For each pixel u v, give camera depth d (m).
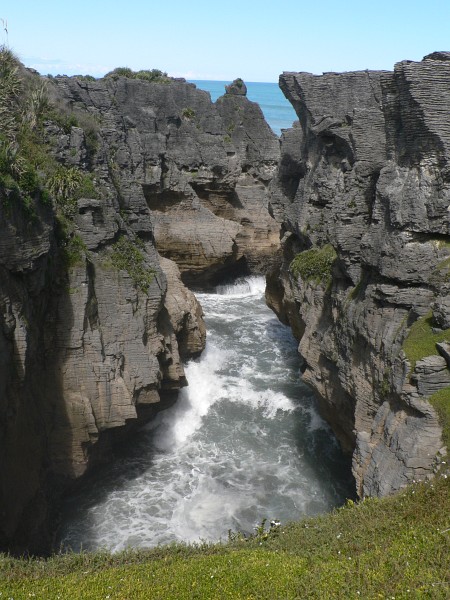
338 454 32.34
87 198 28.78
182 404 36.09
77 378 27.31
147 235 33.34
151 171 53.44
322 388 30.14
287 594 14.98
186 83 61.66
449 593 13.60
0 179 22.00
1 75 28.52
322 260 32.44
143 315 30.06
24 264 23.20
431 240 23.86
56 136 29.41
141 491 29.52
